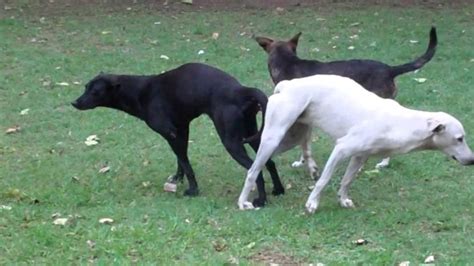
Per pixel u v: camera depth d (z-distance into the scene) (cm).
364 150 765
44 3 1856
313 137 1048
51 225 762
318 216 780
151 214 794
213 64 1382
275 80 959
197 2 1845
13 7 1820
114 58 1430
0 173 932
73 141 1055
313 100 779
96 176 922
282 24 1655
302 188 880
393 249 707
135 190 880
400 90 1220
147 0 1872
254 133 825
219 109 810
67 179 912
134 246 713
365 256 691
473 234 743
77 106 864
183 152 862
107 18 1728
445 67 1344
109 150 1016
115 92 864
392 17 1697
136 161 976
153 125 855
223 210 808
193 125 1105
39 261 690
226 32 1609
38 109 1178
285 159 973
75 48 1509
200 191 880
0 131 1091
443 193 855
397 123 758
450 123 752
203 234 742
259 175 818
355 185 884
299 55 1438
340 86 780
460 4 1803
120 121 1123
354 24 1641
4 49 1492
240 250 707
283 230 747
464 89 1227
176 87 840
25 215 791
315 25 1645
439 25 1627
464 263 676
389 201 834
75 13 1775
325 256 697
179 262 682
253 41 1540
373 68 909
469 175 906
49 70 1362
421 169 922
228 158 982
